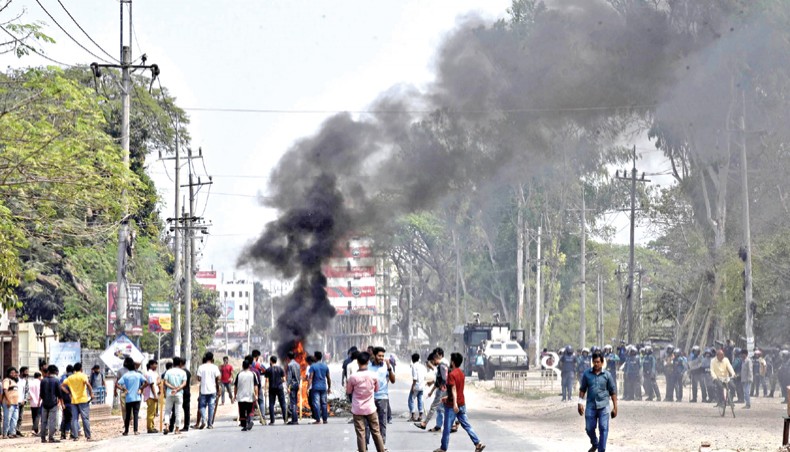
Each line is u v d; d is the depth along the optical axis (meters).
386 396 26.06
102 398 48.03
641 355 48.69
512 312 115.50
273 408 34.44
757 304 59.31
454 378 24.48
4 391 33.84
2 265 29.53
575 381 58.34
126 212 31.58
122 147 39.91
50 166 27.67
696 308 67.31
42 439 31.11
